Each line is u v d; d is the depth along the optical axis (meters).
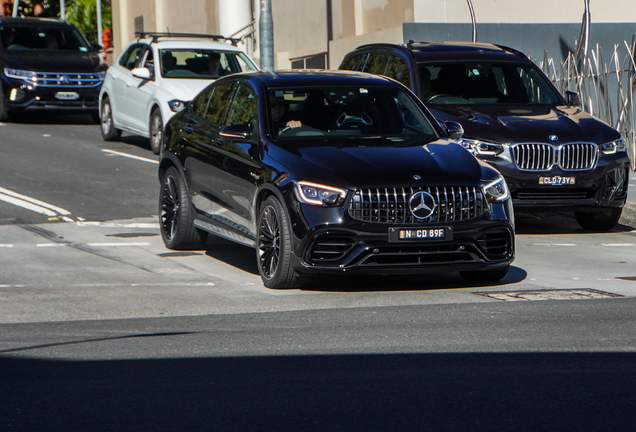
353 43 54.31
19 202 30.97
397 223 18.61
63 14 91.00
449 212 18.91
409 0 51.22
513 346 14.59
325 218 18.52
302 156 19.47
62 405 11.80
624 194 27.58
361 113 21.41
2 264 22.41
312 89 21.75
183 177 23.78
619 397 11.94
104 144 44.97
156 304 18.34
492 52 31.16
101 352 14.47
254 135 20.92
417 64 30.23
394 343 14.88
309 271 18.73
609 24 50.97
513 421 11.08
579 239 27.11
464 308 17.66
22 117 54.81
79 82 49.59
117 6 90.38
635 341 14.84
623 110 39.09
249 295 19.22
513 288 19.88
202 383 12.72
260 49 44.81
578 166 26.72
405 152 19.73
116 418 11.30
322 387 12.48
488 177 19.50
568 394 12.07
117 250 24.39
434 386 12.47
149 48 42.75
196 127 23.70
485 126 26.89
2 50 50.75
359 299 18.81
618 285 20.12
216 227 22.36
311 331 15.78
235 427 10.95
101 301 18.61
